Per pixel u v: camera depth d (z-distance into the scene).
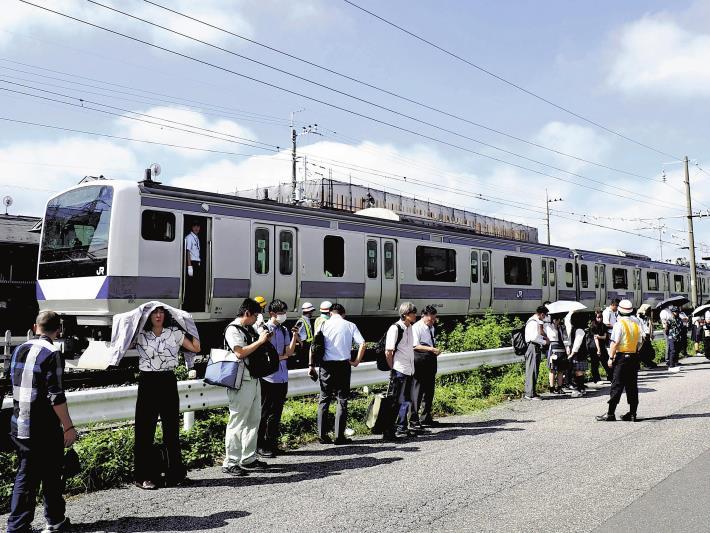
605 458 6.68
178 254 11.38
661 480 5.75
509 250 20.64
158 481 5.91
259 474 6.33
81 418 6.29
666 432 8.02
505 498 5.32
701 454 6.77
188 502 5.40
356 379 9.87
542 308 11.51
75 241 11.30
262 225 12.96
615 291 27.08
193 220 11.84
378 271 15.67
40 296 11.89
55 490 4.68
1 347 14.02
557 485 5.68
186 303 11.71
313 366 7.81
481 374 12.37
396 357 8.24
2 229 15.19
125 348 5.73
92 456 6.09
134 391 6.78
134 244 10.76
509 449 7.23
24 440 4.55
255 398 6.44
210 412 8.46
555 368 11.83
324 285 14.19
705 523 4.59
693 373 15.02
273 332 7.15
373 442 7.87
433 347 8.81
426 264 17.19
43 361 4.62
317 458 7.02
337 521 4.82
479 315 19.28
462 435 8.16
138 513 5.13
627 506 5.02
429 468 6.43
